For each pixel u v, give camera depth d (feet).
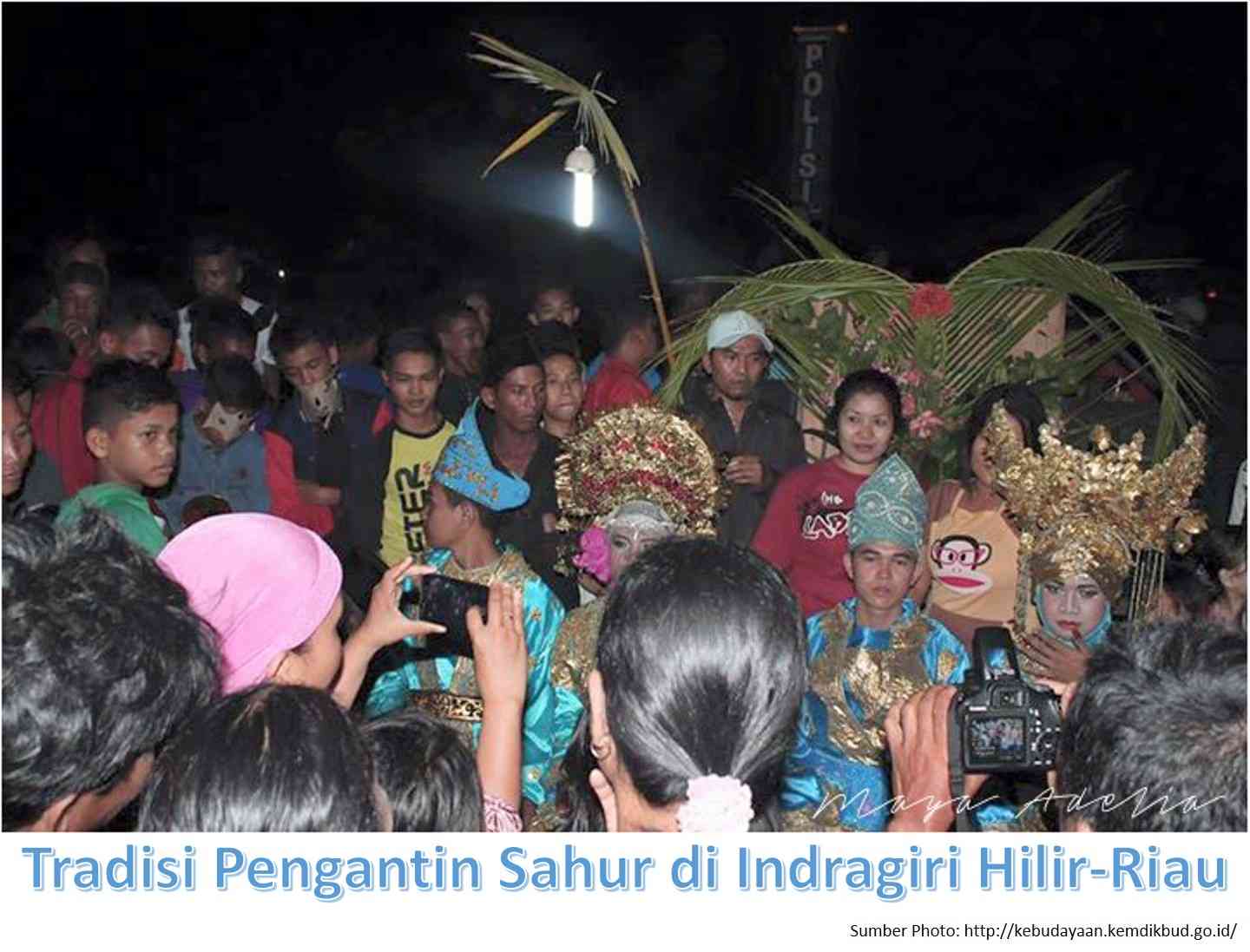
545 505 14.83
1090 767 5.32
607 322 20.04
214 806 5.12
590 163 15.31
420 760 6.49
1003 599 13.09
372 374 19.56
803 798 10.02
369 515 16.03
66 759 5.18
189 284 24.49
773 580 5.90
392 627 8.04
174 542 7.47
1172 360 15.72
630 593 5.85
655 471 10.87
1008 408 13.23
